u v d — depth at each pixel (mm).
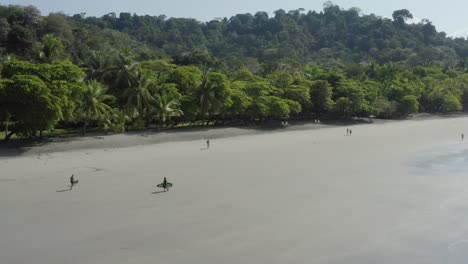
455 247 30953
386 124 122000
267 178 50406
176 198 41469
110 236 31688
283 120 114000
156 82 90750
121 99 83250
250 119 107062
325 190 45469
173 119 96438
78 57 134125
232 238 31703
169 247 29969
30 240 30750
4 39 134000
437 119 140500
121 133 80438
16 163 55281
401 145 80312
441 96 152500
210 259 28219
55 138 71500
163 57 174750
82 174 50562
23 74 64812
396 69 188125
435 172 55594
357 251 29984
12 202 39094
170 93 88062
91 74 86062
